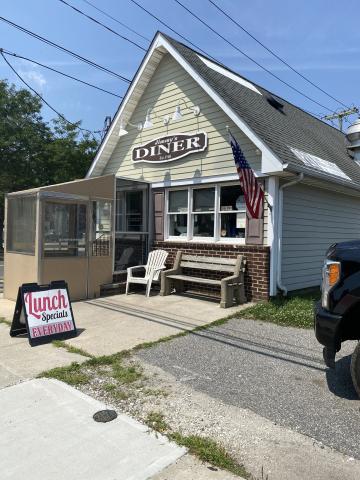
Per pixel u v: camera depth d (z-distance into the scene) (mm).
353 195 11781
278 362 5035
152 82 10984
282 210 8617
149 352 5383
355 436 3293
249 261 8617
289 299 8305
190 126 9969
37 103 22266
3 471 2770
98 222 9141
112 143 11969
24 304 5727
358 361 3787
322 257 10375
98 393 4078
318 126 16047
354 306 3736
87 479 2680
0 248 23031
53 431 3281
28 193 8258
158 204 10664
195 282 9328
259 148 8117
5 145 20875
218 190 9430
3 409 3672
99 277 9117
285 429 3389
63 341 5797
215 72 11266
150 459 2891
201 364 4949
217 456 2900
